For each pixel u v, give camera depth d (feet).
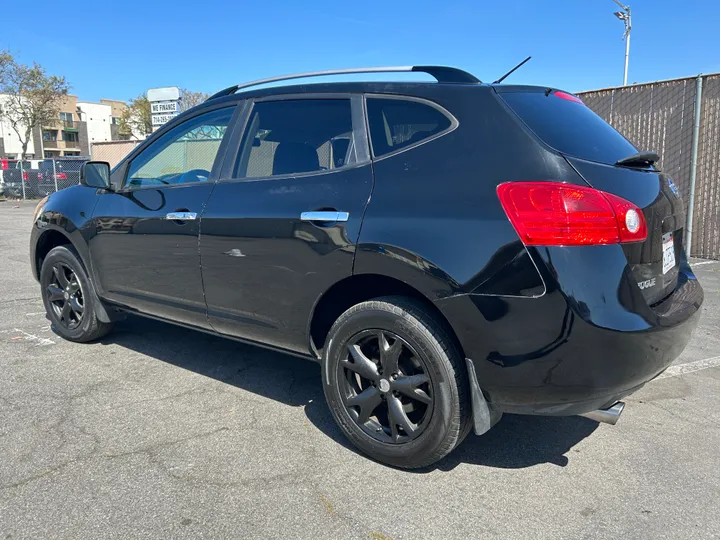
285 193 10.11
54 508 8.09
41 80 126.93
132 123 170.81
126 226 12.78
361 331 9.25
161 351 14.78
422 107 9.23
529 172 7.91
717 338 16.19
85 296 14.56
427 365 8.54
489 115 8.58
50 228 14.87
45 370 13.34
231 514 8.02
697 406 11.78
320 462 9.42
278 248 9.96
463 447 10.05
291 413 11.25
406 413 9.07
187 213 11.46
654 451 9.94
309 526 7.78
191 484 8.71
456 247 8.07
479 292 7.91
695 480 9.02
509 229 7.76
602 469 9.34
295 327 10.08
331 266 9.29
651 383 13.00
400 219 8.61
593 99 30.14
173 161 12.56
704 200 27.20
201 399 11.84
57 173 80.23
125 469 9.10
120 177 13.57
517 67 9.62
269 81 11.58
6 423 10.63
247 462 9.38
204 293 11.42
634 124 28.73
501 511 8.18
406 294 9.16
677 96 27.12
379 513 8.09
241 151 11.27
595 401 7.90
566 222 7.53
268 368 13.67
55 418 10.86
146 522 7.81
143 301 12.90
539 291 7.58
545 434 10.58
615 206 7.75
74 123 268.82
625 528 7.80
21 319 17.62
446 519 7.97
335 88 10.36
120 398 11.83
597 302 7.51
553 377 7.74
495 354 7.95
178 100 48.01
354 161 9.62
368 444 9.37
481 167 8.28
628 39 76.28
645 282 8.29
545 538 7.60
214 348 15.06
